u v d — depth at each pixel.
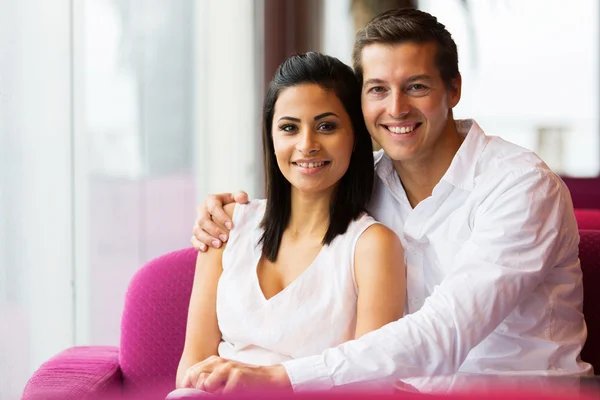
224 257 2.20
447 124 2.18
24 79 2.49
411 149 2.11
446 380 1.43
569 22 10.45
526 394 0.98
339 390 0.99
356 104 2.14
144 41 3.66
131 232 3.48
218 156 4.60
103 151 3.23
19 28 2.46
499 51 10.43
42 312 2.60
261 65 5.33
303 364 1.80
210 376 1.75
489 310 1.89
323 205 2.16
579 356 2.16
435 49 2.08
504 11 10.28
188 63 4.18
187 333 2.21
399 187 2.23
